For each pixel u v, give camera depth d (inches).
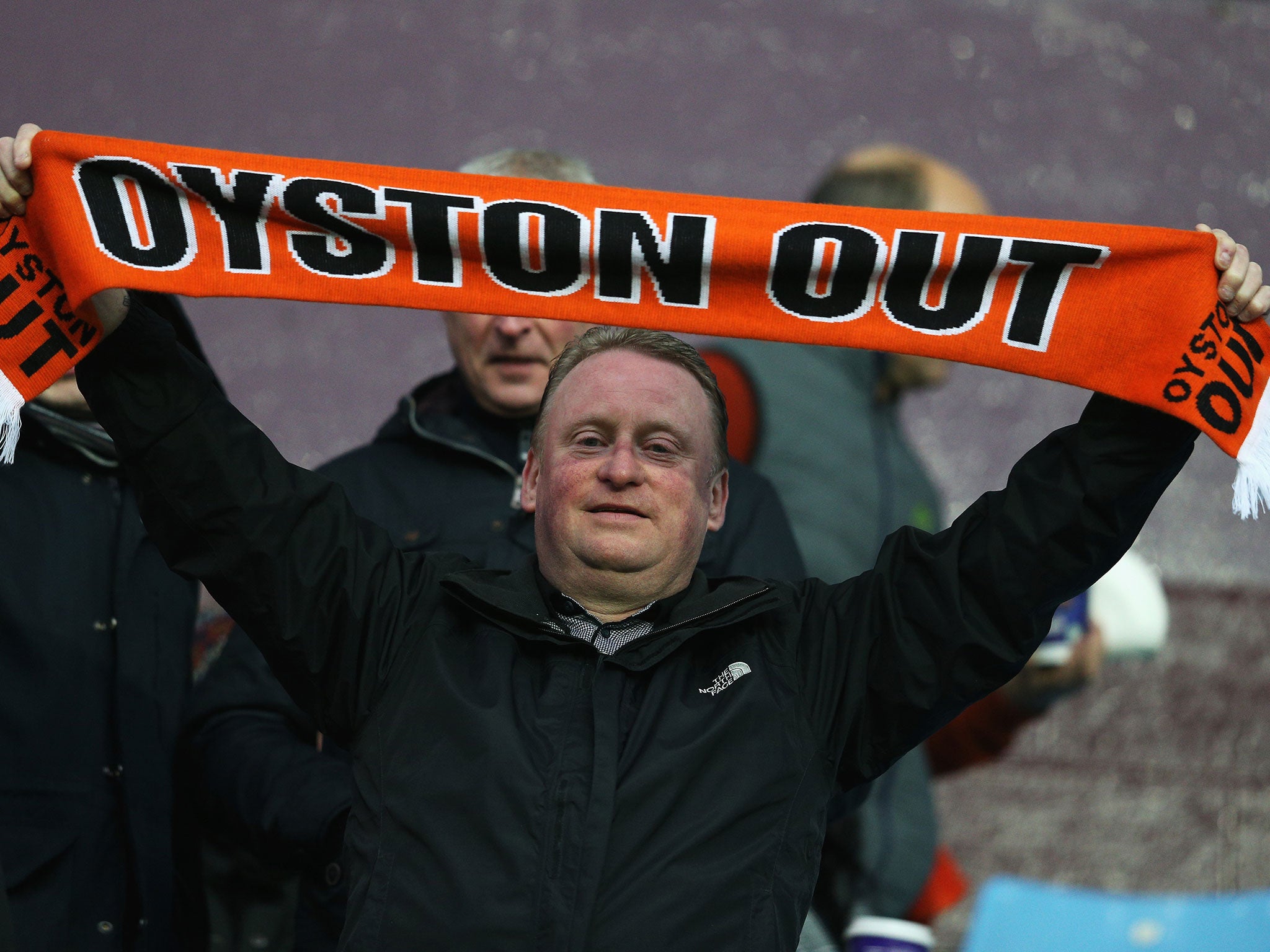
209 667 382.0
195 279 288.5
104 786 353.7
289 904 351.9
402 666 278.1
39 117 677.9
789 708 273.7
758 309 295.1
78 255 281.7
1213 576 704.4
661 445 285.7
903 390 484.1
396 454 382.3
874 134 734.5
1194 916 669.3
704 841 255.9
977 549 275.0
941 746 553.9
